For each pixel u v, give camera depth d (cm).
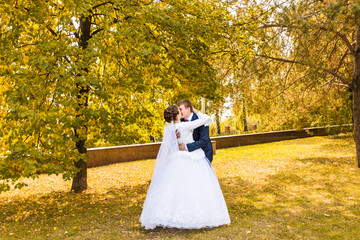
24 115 393
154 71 546
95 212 486
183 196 351
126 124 562
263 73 850
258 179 739
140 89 522
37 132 455
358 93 816
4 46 441
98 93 477
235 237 341
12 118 418
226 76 918
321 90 1051
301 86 1014
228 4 707
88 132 505
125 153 1124
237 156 1191
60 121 451
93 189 678
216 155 1245
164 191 355
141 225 388
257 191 611
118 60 582
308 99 1073
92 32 628
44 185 733
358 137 832
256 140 1708
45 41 445
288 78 991
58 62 464
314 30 655
